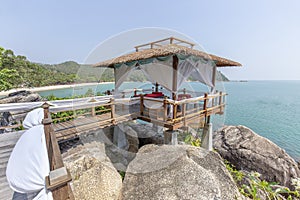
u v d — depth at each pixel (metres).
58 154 1.89
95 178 2.87
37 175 1.67
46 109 4.10
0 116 5.52
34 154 1.93
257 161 5.95
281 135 13.05
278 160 5.88
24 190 1.58
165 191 2.49
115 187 2.81
